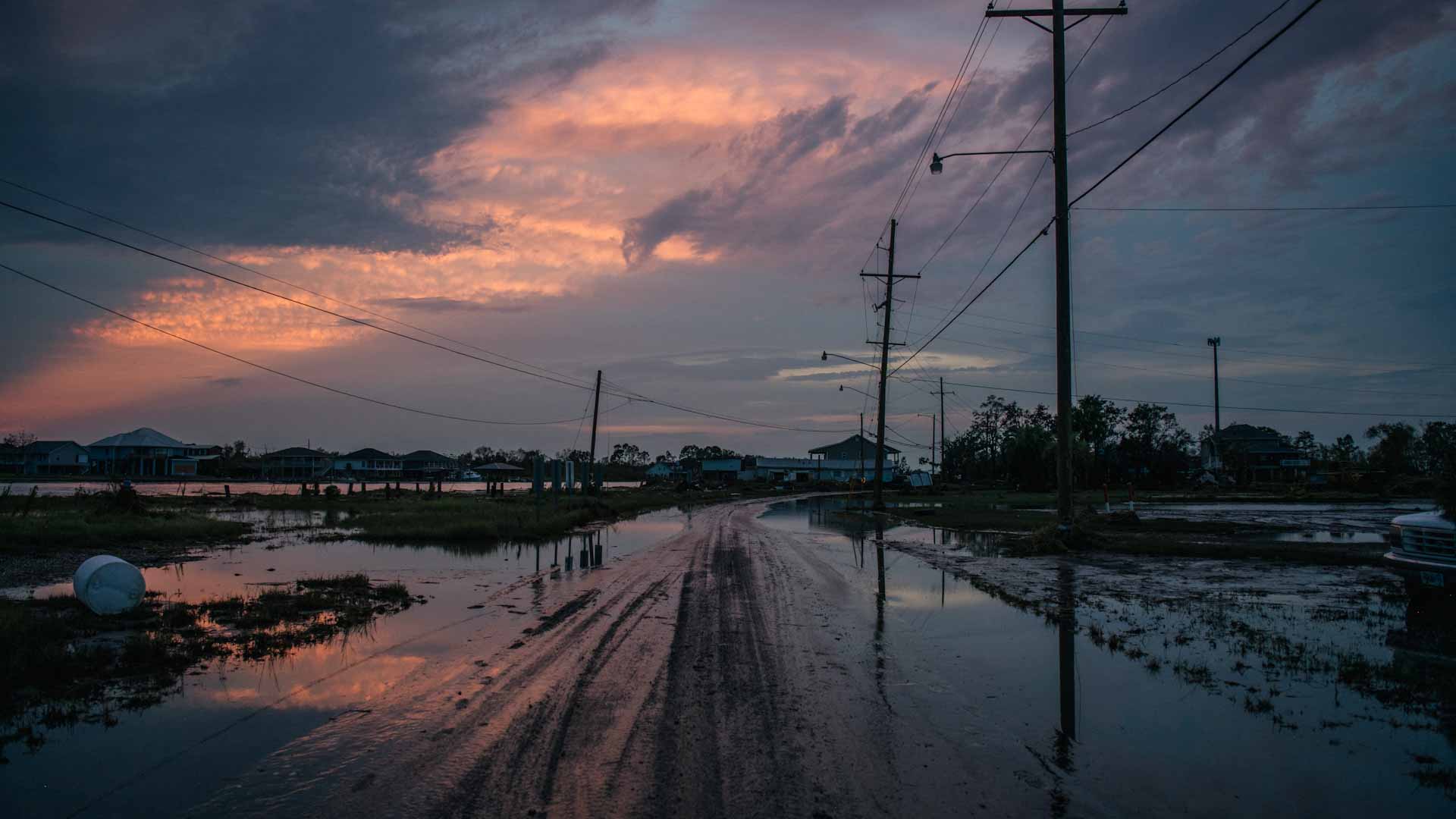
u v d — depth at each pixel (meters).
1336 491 56.53
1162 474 77.44
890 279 38.72
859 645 8.12
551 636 8.57
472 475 140.62
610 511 37.16
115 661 7.47
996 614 9.95
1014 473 74.62
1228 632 8.48
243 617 9.61
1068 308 18.39
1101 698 6.09
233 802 4.17
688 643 8.17
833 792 4.25
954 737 5.18
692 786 4.33
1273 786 4.34
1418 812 3.99
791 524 30.41
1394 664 6.98
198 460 113.38
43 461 104.62
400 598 11.58
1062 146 18.44
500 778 4.46
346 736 5.24
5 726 5.53
